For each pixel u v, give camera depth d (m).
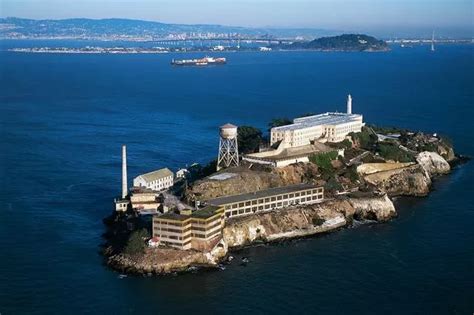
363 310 173.88
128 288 187.00
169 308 175.00
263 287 188.62
